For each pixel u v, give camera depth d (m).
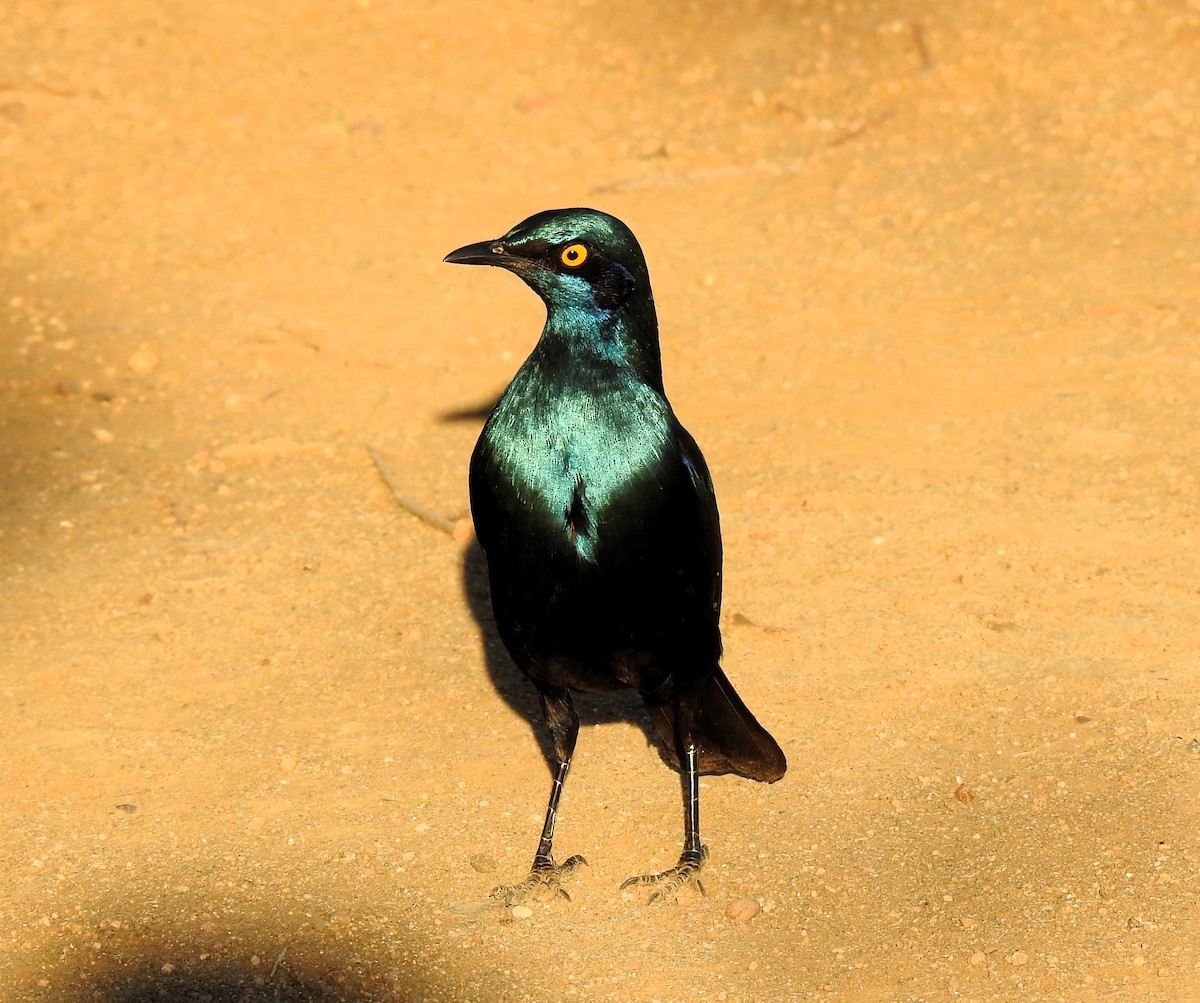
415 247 17.75
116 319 16.36
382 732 9.95
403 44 23.23
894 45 22.14
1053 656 10.29
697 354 15.01
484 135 20.53
